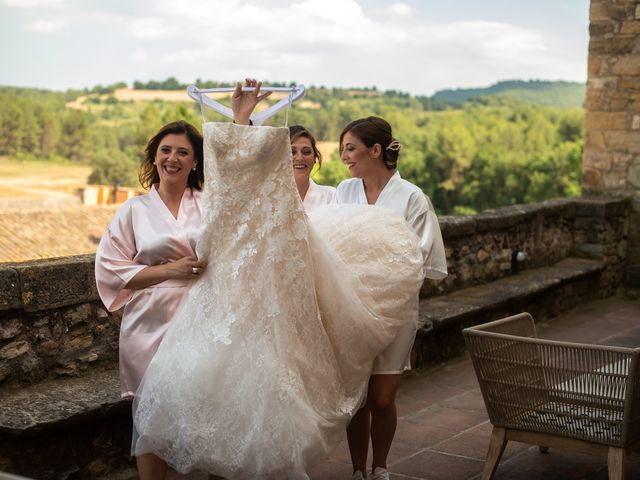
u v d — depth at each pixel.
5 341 3.58
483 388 3.40
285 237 2.80
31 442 3.33
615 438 3.11
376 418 3.38
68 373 3.82
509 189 76.75
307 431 2.73
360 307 3.01
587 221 8.04
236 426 2.71
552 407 3.23
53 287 3.71
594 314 7.33
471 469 3.76
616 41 8.12
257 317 2.76
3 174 71.44
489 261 6.84
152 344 2.98
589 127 8.38
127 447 3.71
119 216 3.10
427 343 5.47
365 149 3.46
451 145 76.88
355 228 3.19
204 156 2.84
